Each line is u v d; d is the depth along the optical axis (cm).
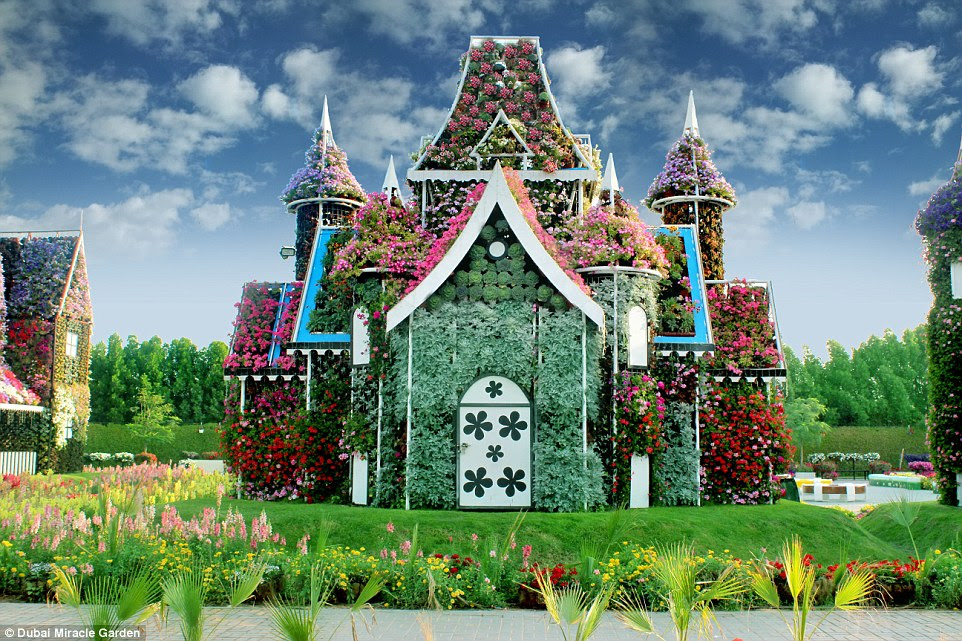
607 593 834
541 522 1742
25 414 3700
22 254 3938
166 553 1353
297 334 2397
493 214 1997
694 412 2216
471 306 1958
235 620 1183
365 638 1092
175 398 7619
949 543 2027
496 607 1311
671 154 3170
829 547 1847
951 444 2330
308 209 3278
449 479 1920
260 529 1420
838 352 7962
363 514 1819
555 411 1911
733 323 2442
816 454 6144
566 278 1941
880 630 1170
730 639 1105
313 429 2236
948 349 2342
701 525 1833
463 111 2609
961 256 2317
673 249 2456
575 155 2552
